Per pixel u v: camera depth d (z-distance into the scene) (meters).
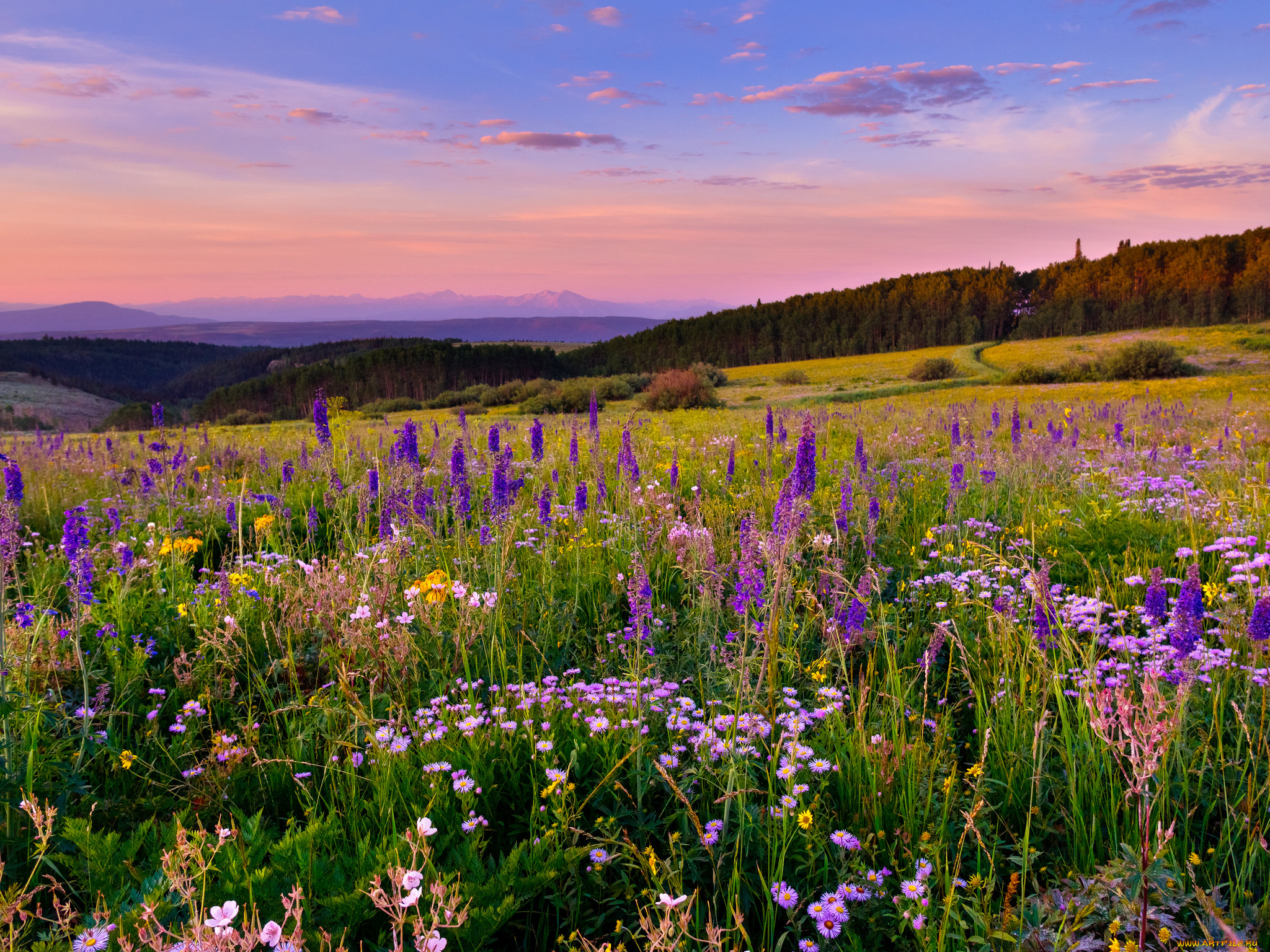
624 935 2.73
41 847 2.74
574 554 6.73
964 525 7.44
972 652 4.70
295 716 4.16
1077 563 6.40
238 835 2.97
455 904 2.30
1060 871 3.03
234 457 12.75
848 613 4.50
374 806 3.29
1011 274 155.88
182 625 5.21
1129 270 140.12
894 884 2.91
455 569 6.01
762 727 3.53
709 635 4.88
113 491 9.89
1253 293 120.56
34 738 3.40
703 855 3.07
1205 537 6.68
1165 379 59.62
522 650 4.92
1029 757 3.55
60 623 4.95
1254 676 3.66
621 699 3.90
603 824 3.17
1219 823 3.29
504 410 55.31
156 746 3.88
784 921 2.90
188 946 2.02
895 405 33.59
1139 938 2.44
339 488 8.45
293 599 5.07
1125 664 4.04
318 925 2.53
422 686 4.52
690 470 11.41
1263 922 2.55
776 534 3.99
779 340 161.25
